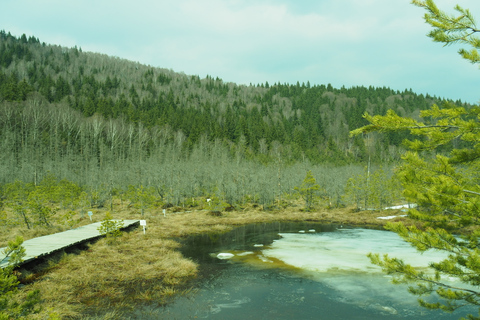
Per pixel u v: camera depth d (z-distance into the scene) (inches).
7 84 3366.1
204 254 645.3
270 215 1300.4
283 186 1834.4
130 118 3713.1
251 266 552.7
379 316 354.3
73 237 629.6
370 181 1413.6
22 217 789.9
